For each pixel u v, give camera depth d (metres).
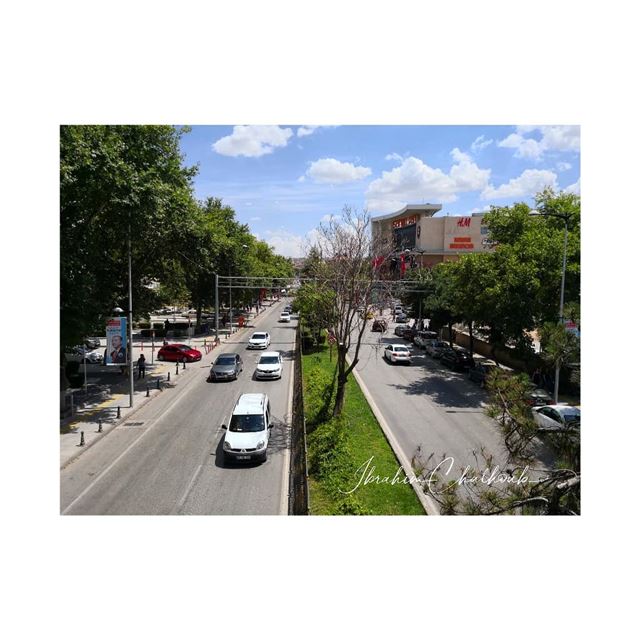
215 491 13.59
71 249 18.64
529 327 24.94
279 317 71.06
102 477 14.49
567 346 9.38
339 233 20.50
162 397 23.94
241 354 37.25
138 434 18.34
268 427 16.45
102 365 31.23
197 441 17.59
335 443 14.41
